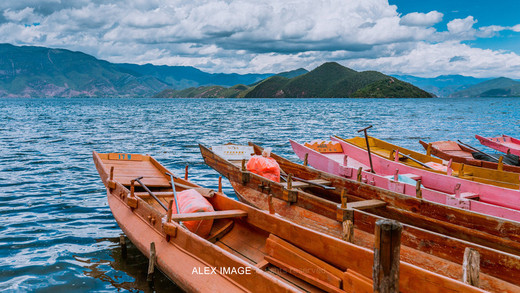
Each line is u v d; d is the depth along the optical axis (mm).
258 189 9977
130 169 11648
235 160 13906
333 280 5344
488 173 11750
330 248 5613
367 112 83812
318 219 7941
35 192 13469
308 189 10453
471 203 8586
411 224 7715
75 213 11195
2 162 19188
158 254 6871
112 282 7055
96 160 12117
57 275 7316
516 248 6094
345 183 9758
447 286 4273
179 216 6973
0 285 6949
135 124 46719
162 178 11000
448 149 17219
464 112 84312
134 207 8281
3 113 72500
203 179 16172
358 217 7141
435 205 7727
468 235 6746
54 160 20016
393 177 10898
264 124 48125
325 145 15680
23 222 10352
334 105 142375
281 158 12430
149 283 6926
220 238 7691
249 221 7281
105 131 36969
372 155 13672
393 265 3701
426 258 5938
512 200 9102
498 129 42531
